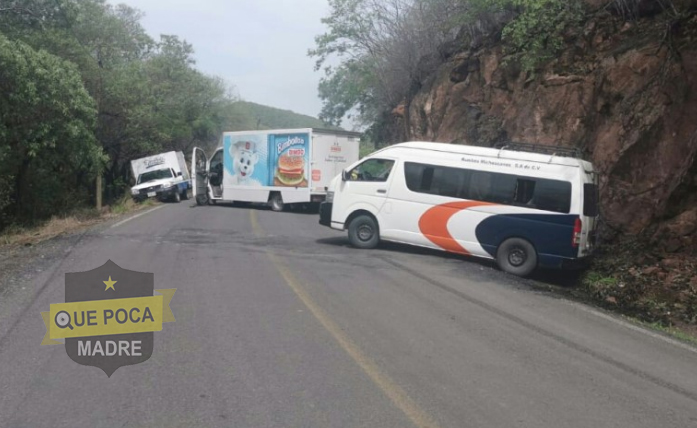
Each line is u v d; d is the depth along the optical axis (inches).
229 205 1141.1
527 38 687.7
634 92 595.8
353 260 502.9
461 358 270.1
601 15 685.3
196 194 1149.7
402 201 552.1
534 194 509.0
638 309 427.8
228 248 543.8
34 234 725.3
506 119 773.3
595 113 642.8
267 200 1013.2
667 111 558.6
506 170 519.8
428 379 241.8
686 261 490.9
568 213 497.7
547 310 379.9
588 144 643.5
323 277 426.9
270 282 403.5
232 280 406.3
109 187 1610.5
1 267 446.6
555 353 286.8
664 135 556.7
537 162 512.7
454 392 229.6
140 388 223.6
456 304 372.8
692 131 541.6
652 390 246.2
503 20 849.5
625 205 568.1
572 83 679.1
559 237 498.6
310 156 958.4
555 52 708.7
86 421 196.2
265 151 1012.5
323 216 589.3
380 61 1165.1
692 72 548.4
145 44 1724.9
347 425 196.9
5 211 1045.8
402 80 1126.4
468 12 848.3
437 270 481.1
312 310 336.5
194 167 1152.2
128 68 1397.6
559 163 507.2
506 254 513.3
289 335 291.0
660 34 597.9
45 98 869.8
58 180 1143.6
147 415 201.0
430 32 1029.2
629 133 582.2
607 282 481.4
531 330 325.7
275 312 330.3
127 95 1347.2
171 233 642.2
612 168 584.7
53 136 917.8
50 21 1064.8
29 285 381.1
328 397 219.1
